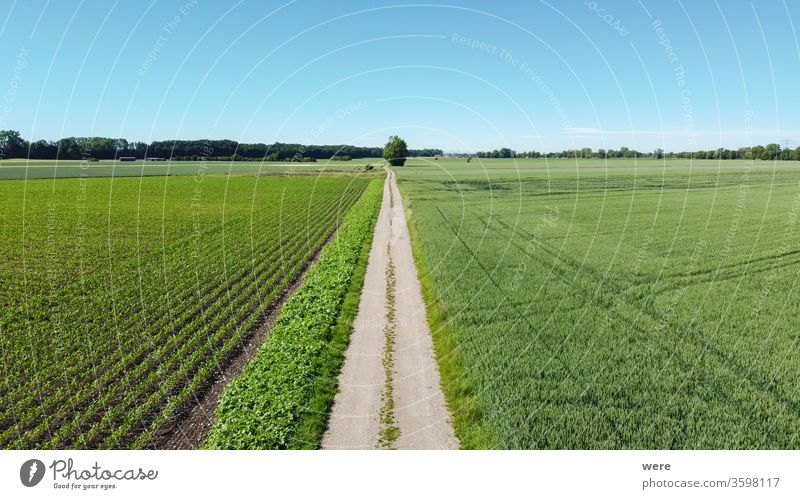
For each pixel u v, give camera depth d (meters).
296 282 21.64
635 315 16.14
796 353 13.38
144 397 11.95
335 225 35.91
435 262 23.12
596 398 11.11
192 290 19.91
